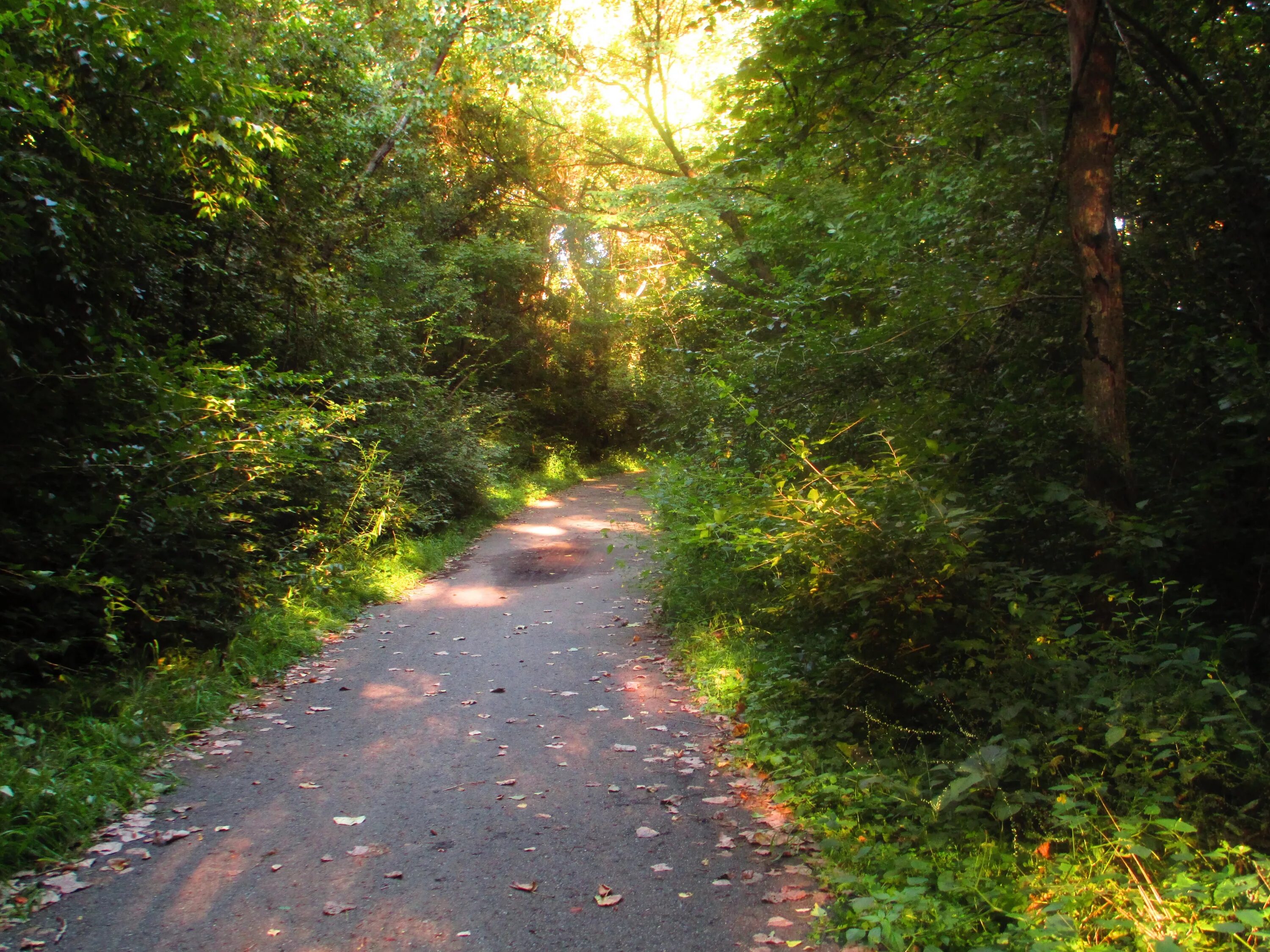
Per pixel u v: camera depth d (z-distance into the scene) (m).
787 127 8.55
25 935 3.21
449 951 3.15
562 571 12.02
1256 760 3.67
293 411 8.38
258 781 4.81
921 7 7.46
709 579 8.27
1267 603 5.77
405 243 17.61
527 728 5.74
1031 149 7.70
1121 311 5.88
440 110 18.17
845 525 4.69
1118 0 6.48
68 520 5.75
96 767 4.50
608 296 31.02
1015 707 4.03
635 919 3.36
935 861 3.49
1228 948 2.67
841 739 4.82
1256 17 6.88
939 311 7.27
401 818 4.32
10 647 5.40
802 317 9.18
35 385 5.90
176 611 6.70
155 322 8.72
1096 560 5.62
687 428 12.24
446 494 14.82
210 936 3.24
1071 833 3.46
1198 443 6.32
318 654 7.63
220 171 8.45
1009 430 6.35
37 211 5.66
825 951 3.10
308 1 12.91
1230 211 6.59
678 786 4.72
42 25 6.39
